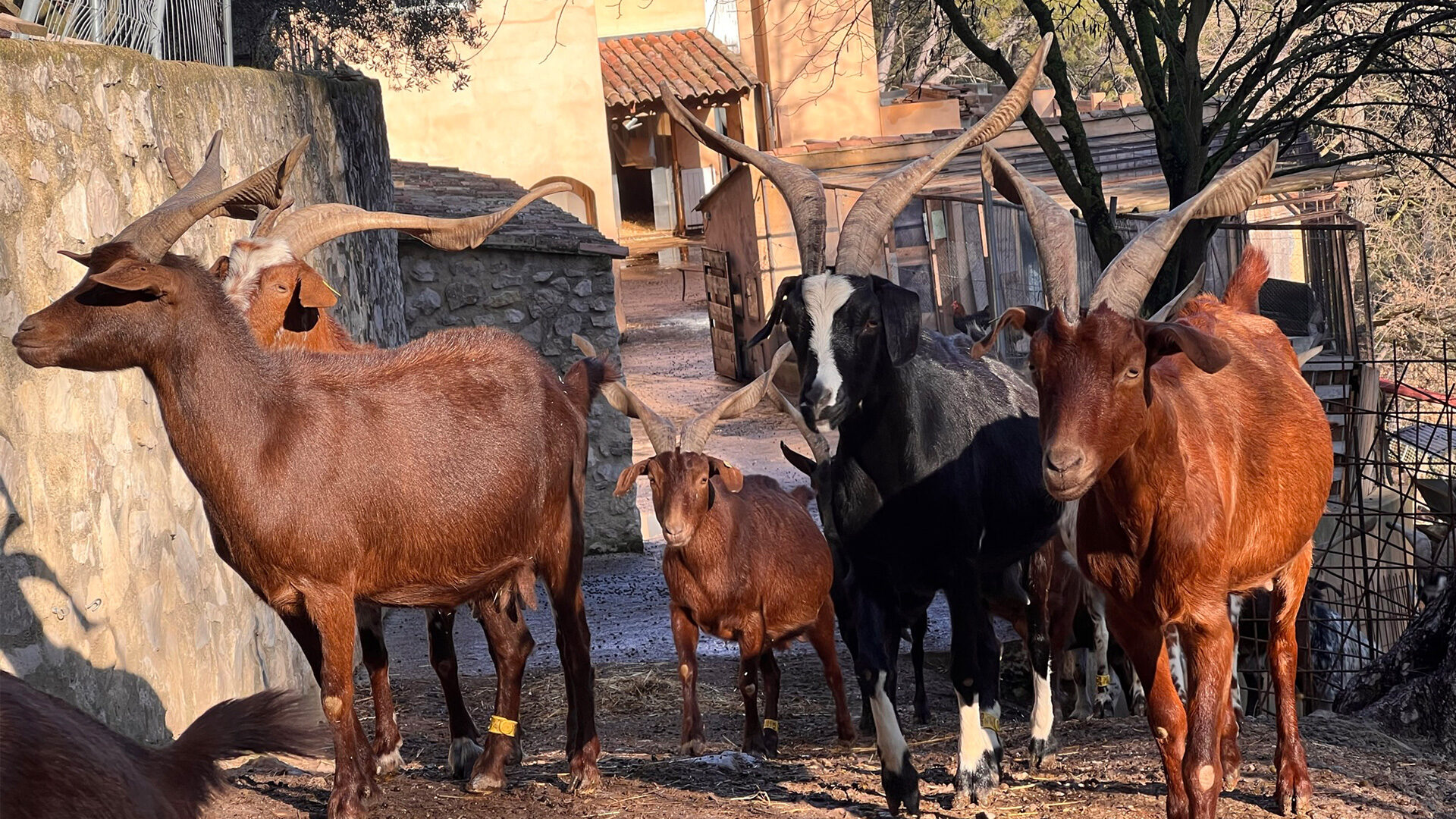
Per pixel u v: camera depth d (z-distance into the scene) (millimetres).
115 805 2555
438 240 5707
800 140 27391
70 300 4180
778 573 7070
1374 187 25875
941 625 11133
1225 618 4285
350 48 17047
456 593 5113
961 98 27125
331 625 4637
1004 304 16828
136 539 5793
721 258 25250
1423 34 12500
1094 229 12258
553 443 5383
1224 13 20406
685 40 34469
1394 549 12211
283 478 4500
